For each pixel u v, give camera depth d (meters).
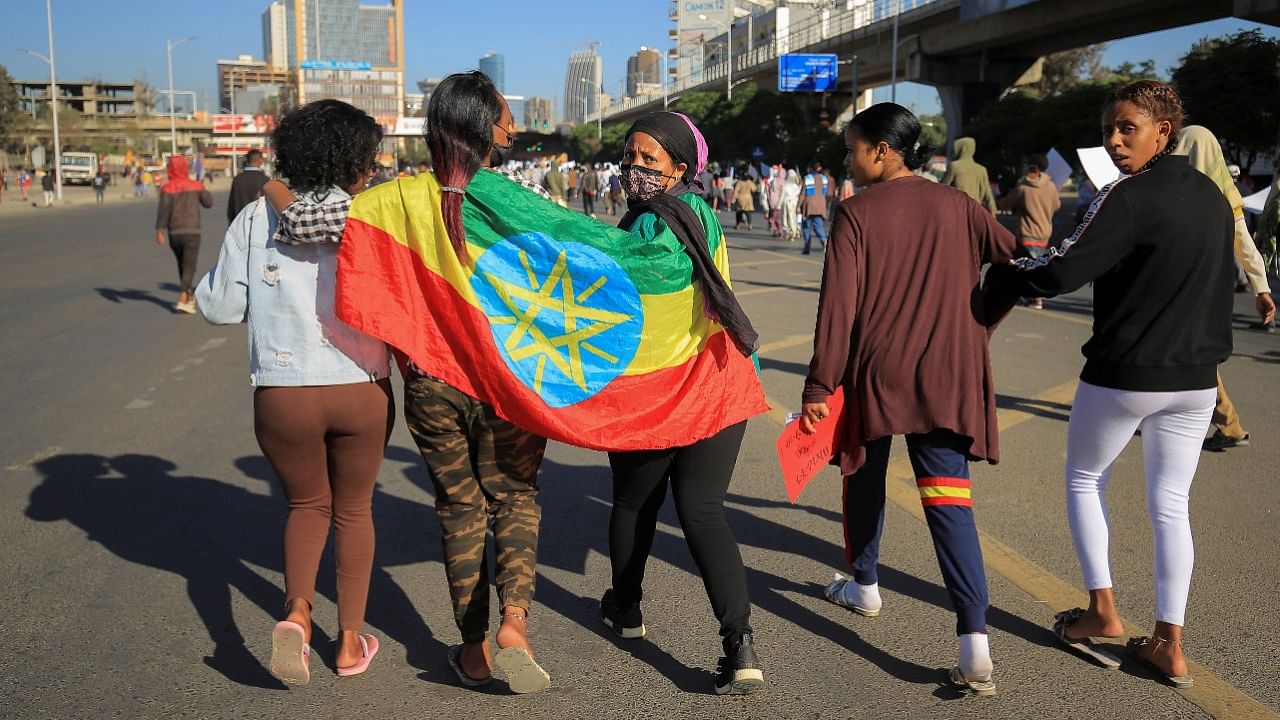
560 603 3.77
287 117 2.96
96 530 4.51
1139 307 3.00
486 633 3.09
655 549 4.32
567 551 4.28
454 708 3.01
